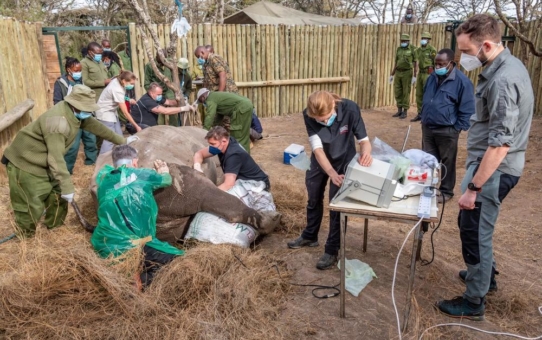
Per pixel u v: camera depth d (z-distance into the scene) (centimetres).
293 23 1459
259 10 1545
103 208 368
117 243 362
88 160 684
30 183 413
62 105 406
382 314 316
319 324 308
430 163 325
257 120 843
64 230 448
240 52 1020
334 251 372
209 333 292
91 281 331
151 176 380
